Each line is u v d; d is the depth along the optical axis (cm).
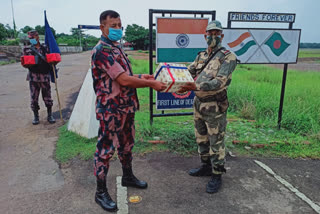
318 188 291
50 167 331
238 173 322
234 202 262
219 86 243
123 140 260
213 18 429
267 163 351
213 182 281
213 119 262
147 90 832
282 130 470
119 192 275
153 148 385
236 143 405
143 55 3347
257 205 258
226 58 249
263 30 430
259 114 552
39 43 476
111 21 216
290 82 928
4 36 3888
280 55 448
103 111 226
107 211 245
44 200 262
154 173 319
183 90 242
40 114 573
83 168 328
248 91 665
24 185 290
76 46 6034
